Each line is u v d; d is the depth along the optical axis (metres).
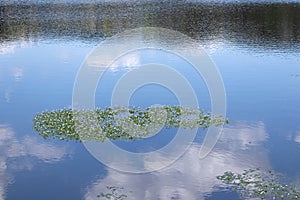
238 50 41.56
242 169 17.20
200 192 15.43
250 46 43.72
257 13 70.69
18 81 30.94
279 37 49.12
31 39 48.34
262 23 60.38
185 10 76.06
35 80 31.17
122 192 15.57
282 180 16.16
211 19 64.88
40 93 27.98
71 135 20.73
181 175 16.84
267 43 45.34
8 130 21.69
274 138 20.42
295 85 29.47
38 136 20.80
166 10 76.38
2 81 30.97
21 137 20.75
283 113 23.95
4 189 15.90
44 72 33.50
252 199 14.83
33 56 39.34
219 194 15.26
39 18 67.00
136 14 70.81
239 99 26.42
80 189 15.83
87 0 96.62
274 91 28.12
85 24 60.12
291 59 37.47
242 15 68.88
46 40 47.62
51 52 40.97
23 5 86.94
